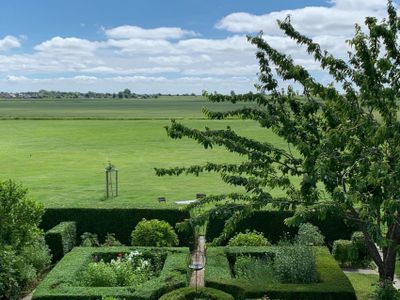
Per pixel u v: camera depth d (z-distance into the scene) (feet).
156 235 56.59
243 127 254.27
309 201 34.12
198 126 256.11
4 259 45.06
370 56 32.63
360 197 31.91
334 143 31.89
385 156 32.50
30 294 47.67
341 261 54.80
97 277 43.29
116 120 315.17
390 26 33.60
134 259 49.42
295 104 37.29
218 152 172.04
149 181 121.29
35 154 168.14
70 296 39.24
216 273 44.06
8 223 47.60
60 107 620.90
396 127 28.32
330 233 59.82
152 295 39.70
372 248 36.83
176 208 62.23
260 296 39.75
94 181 121.08
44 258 52.13
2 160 155.22
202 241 64.18
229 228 36.99
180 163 148.05
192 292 39.27
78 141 204.23
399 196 28.76
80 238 62.49
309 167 33.50
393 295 33.12
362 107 33.42
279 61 35.65
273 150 37.42
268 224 60.75
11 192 48.47
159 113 447.83
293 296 39.60
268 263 46.47
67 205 63.82
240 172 37.76
